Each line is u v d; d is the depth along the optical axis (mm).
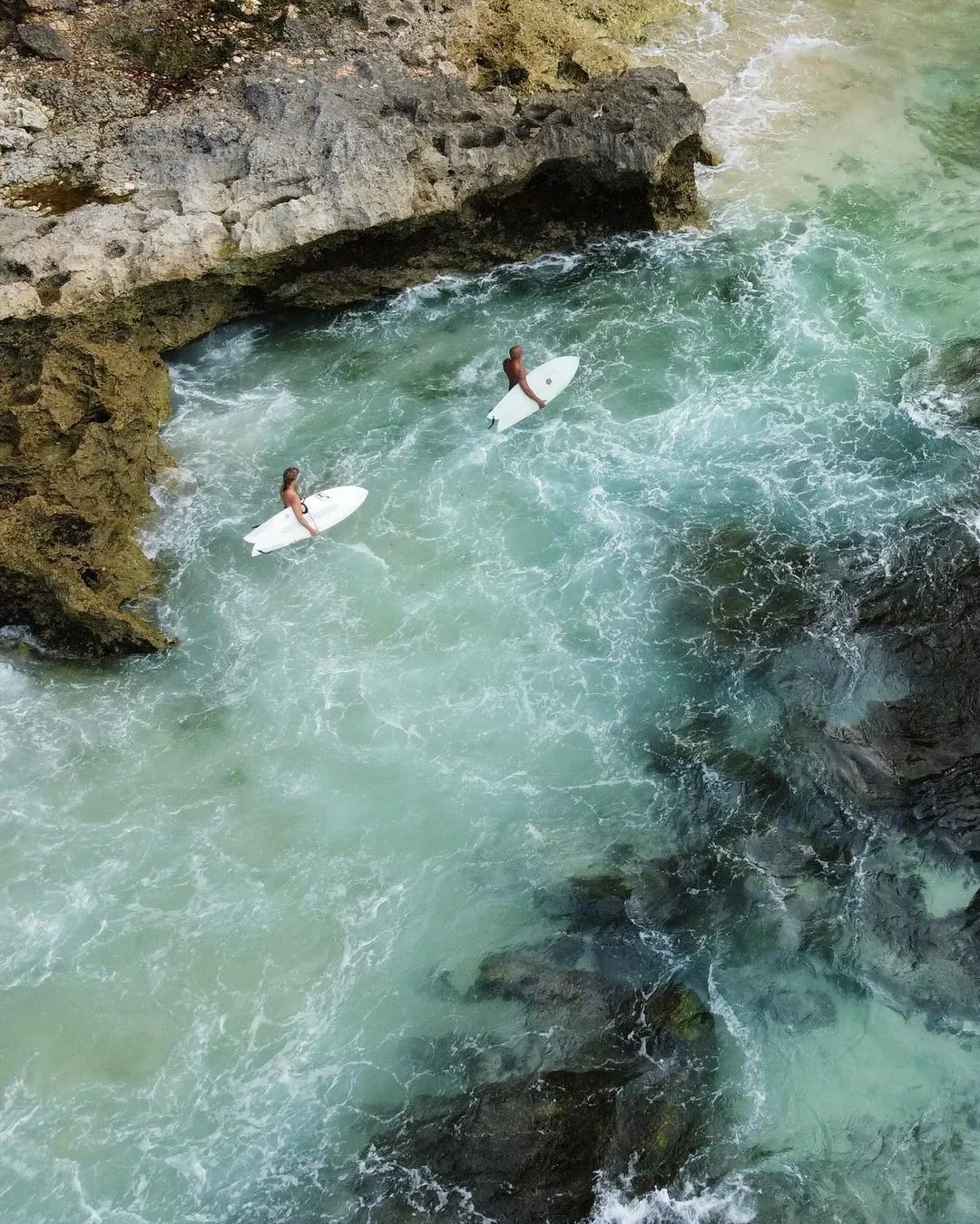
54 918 12664
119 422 16078
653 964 12086
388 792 13703
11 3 21156
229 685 14883
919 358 18438
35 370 16516
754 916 12367
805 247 20547
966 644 14391
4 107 19531
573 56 22391
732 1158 10734
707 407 17984
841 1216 10359
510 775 13805
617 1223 10297
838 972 11938
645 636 15125
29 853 13227
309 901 12766
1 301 16953
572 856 13023
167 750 14203
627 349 18953
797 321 19203
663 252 20500
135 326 18125
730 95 23781
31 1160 10914
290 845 13258
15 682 15000
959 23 25812
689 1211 10375
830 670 14375
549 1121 10930
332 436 17906
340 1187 10672
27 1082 11414
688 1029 11562
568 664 14875
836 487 16672
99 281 17422
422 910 12648
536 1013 11758
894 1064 11312
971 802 12953
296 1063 11516
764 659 14664
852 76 24312
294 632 15422
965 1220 10305
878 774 13344
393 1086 11328
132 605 15750
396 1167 10766
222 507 16938
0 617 15344
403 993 12000
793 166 22266
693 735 14039
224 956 12320
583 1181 10539
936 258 20234
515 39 22266
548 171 19547
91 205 18016
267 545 15945
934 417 17484
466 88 19938
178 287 18094
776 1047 11453
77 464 15469
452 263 20188
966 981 11797
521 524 16562
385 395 18516
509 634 15250
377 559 16234
